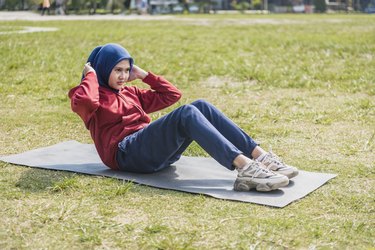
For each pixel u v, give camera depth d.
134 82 8.66
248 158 3.94
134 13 47.62
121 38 16.50
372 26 24.80
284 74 9.37
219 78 9.07
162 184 4.05
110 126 4.30
